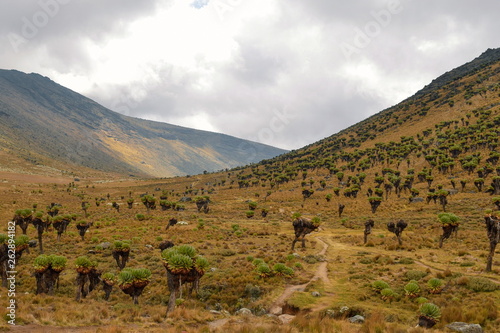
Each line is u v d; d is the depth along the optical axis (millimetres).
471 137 125562
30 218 39344
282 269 24672
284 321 16297
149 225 59438
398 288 19750
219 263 30266
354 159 171250
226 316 17172
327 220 68000
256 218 78125
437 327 13758
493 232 21641
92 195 158750
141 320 15156
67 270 29000
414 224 51906
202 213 86938
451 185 88688
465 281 18641
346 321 15125
